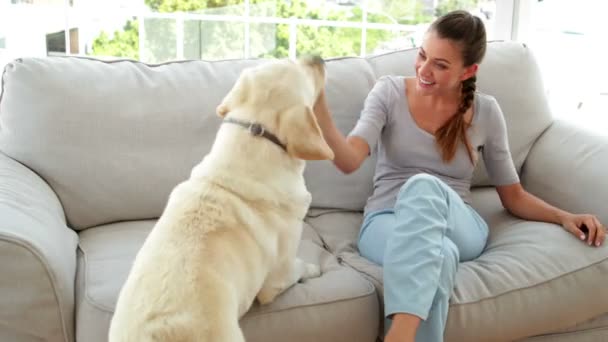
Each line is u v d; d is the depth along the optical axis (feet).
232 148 4.75
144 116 6.36
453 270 5.25
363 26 9.66
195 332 3.90
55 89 6.11
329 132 5.56
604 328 6.00
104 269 5.19
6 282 4.58
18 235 4.58
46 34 8.74
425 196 5.48
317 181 6.95
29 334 4.74
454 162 6.41
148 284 4.07
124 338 3.92
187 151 6.47
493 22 9.20
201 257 4.20
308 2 9.44
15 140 6.08
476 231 6.02
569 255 5.72
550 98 9.91
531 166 7.39
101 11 8.99
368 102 6.45
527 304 5.44
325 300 5.04
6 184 5.37
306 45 9.61
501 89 7.40
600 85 9.95
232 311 4.16
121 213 6.30
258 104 4.78
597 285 5.65
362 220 6.86
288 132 4.66
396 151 6.42
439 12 9.73
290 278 5.03
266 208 4.77
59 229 5.34
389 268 5.15
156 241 4.36
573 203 6.69
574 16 9.74
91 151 6.15
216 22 9.30
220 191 4.62
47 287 4.66
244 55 9.51
